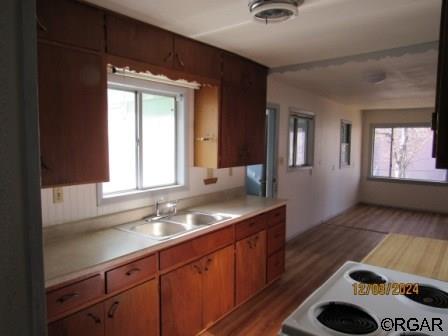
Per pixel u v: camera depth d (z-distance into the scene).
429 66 3.43
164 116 2.96
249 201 3.48
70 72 1.88
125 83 2.51
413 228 5.78
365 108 7.34
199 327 2.42
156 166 2.92
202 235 2.40
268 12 1.96
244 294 2.94
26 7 0.47
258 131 3.56
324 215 6.16
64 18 1.84
